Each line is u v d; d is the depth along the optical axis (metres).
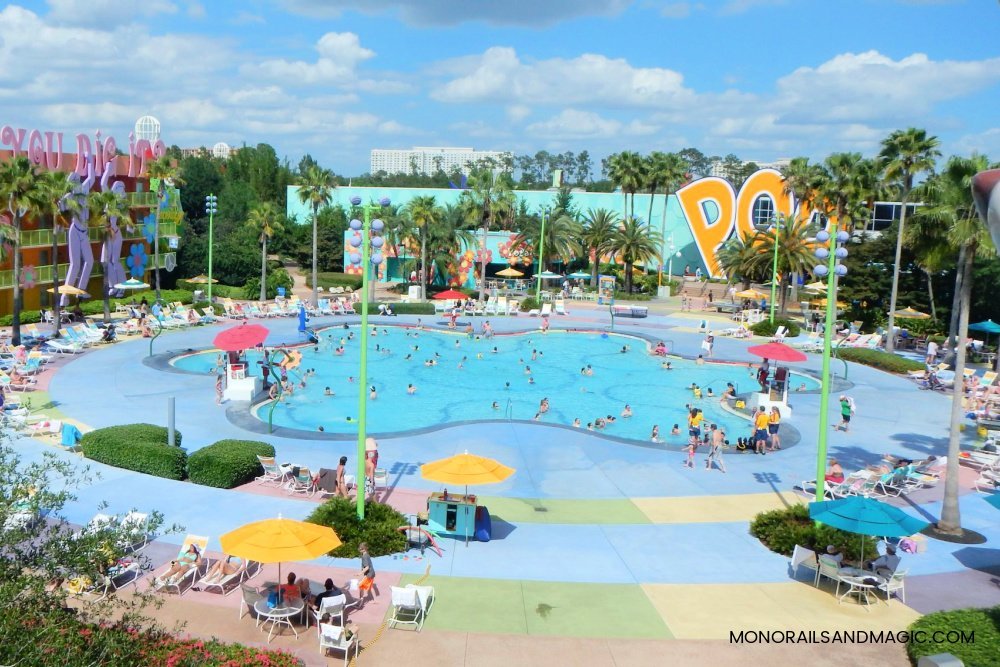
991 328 45.16
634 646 14.02
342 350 48.03
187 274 78.38
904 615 15.61
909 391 39.34
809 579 17.27
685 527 20.27
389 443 27.33
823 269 19.06
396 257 81.19
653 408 36.59
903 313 59.25
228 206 95.25
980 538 20.23
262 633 14.12
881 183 55.69
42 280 55.28
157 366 39.19
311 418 32.59
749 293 64.62
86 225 57.22
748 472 25.44
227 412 30.84
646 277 85.00
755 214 83.06
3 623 8.79
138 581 15.87
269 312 58.06
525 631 14.45
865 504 16.22
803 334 56.97
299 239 88.81
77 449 24.72
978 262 54.28
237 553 14.12
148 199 67.31
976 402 34.62
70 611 10.39
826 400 18.89
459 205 79.19
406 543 18.11
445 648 13.76
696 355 48.72
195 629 14.12
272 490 21.69
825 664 13.56
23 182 40.69
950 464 20.56
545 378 42.59
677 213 90.94
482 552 18.19
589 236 79.25
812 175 68.06
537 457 26.30
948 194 23.38
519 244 80.00
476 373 43.25
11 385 33.47
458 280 83.38
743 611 15.56
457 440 27.95
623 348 50.50
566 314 65.44
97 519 15.84
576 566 17.56
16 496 10.74
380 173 180.38
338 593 14.73
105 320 50.91
